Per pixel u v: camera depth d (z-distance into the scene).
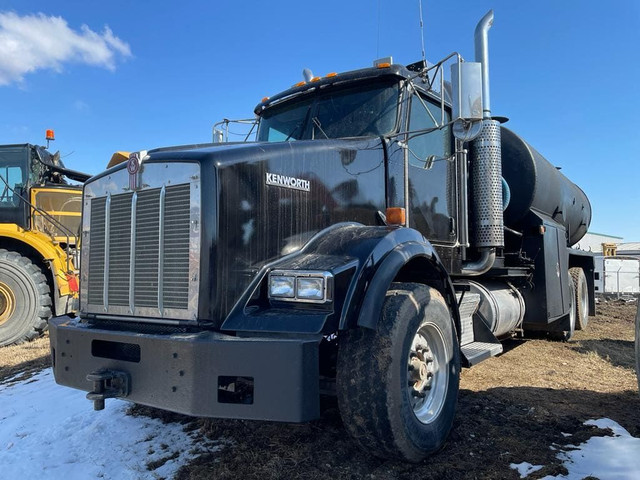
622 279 23.08
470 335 5.01
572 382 5.03
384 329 2.98
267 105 5.11
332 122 4.59
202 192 2.98
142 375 2.90
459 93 3.51
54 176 9.79
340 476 2.98
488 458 3.21
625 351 6.98
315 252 3.23
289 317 2.80
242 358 2.66
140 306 3.22
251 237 3.10
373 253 3.07
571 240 9.80
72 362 3.33
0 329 8.02
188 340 2.73
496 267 6.16
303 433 3.62
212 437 3.62
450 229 4.89
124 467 3.22
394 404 2.90
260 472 3.04
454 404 3.51
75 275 8.63
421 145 4.60
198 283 2.94
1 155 8.96
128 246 3.35
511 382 5.00
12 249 8.69
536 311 6.72
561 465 3.04
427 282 3.77
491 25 4.61
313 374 2.66
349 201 3.78
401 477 2.97
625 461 3.06
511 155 6.79
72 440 3.74
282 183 3.31
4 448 3.73
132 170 3.29
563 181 8.29
